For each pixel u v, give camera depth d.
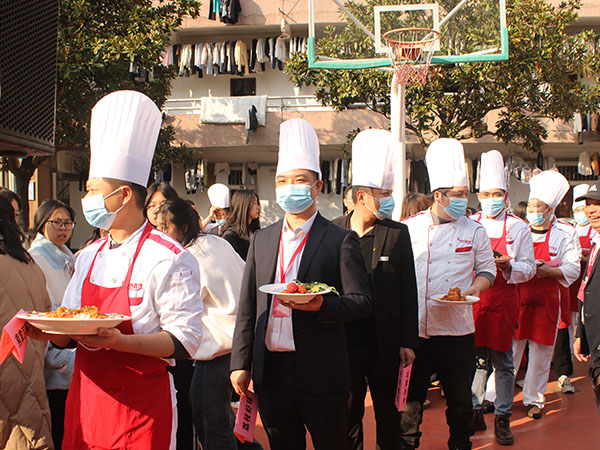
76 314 2.12
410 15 9.14
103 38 10.77
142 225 2.41
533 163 16.44
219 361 3.49
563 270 5.38
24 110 2.36
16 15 2.28
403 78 8.73
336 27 13.71
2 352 2.12
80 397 2.34
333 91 12.02
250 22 15.50
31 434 2.85
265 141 15.45
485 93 11.53
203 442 3.56
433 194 4.32
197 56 16.02
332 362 2.85
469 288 4.05
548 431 5.18
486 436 5.06
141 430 2.27
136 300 2.28
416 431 4.04
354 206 3.88
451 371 4.00
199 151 16.39
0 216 2.96
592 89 12.11
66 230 3.85
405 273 3.72
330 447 2.84
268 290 2.72
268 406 2.94
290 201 2.97
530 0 11.09
